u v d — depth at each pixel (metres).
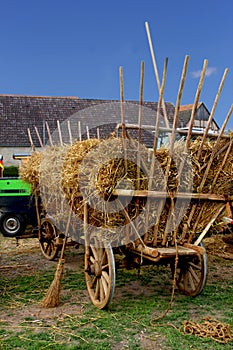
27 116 18.83
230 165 3.93
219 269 5.42
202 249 3.71
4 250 6.93
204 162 3.84
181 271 4.32
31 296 4.30
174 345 3.04
